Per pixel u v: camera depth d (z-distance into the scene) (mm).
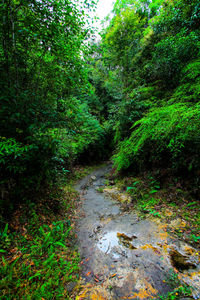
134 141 4863
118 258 1897
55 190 3367
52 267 1717
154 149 4258
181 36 4582
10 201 2180
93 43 3281
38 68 2752
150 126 3939
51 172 3004
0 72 2094
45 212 2699
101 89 13570
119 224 2746
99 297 1400
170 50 4680
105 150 12406
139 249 2020
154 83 6316
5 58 2207
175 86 5188
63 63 2967
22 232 2078
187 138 2986
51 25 2332
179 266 1661
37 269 1641
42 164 2383
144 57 8109
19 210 2289
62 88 3191
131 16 7930
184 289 1387
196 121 2803
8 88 1944
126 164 5234
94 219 3021
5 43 2123
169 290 1405
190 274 1540
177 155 3406
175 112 3285
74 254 2020
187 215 2553
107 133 12180
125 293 1427
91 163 10438
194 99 3676
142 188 4043
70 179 6164
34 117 2338
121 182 5195
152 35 7406
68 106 3305
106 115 14180
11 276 1441
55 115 2654
